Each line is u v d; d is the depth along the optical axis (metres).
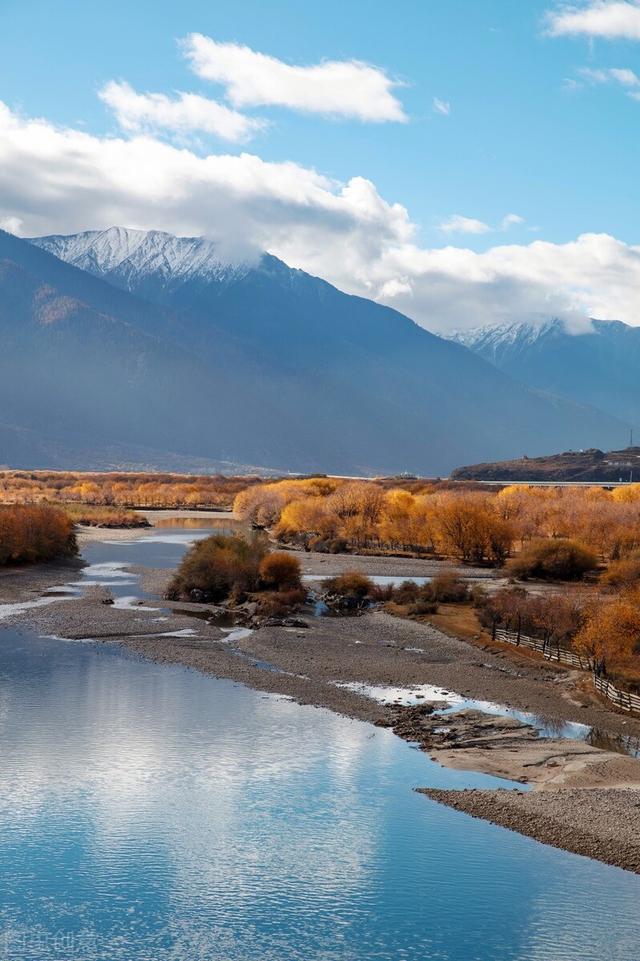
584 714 55.28
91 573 114.81
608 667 61.97
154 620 81.81
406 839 37.72
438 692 59.78
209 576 95.81
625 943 31.00
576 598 74.75
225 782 43.25
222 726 51.34
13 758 45.62
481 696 58.91
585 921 32.25
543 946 30.94
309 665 66.06
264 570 95.31
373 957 30.27
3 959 29.89
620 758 46.97
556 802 41.09
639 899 33.62
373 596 95.06
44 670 62.78
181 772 44.25
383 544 157.12
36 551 119.75
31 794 41.53
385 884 34.50
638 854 36.38
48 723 50.94
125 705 54.75
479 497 158.12
